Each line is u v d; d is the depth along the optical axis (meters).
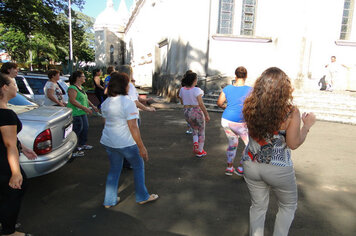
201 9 12.16
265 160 2.01
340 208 3.23
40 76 6.75
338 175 4.28
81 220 2.91
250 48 12.73
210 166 4.64
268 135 2.00
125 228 2.77
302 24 12.05
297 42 12.11
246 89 3.76
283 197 2.11
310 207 3.25
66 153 3.51
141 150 2.86
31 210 3.09
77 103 4.66
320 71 12.37
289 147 2.02
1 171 2.21
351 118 8.75
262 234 2.22
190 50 12.33
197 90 4.72
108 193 3.15
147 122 8.52
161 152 5.40
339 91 11.77
